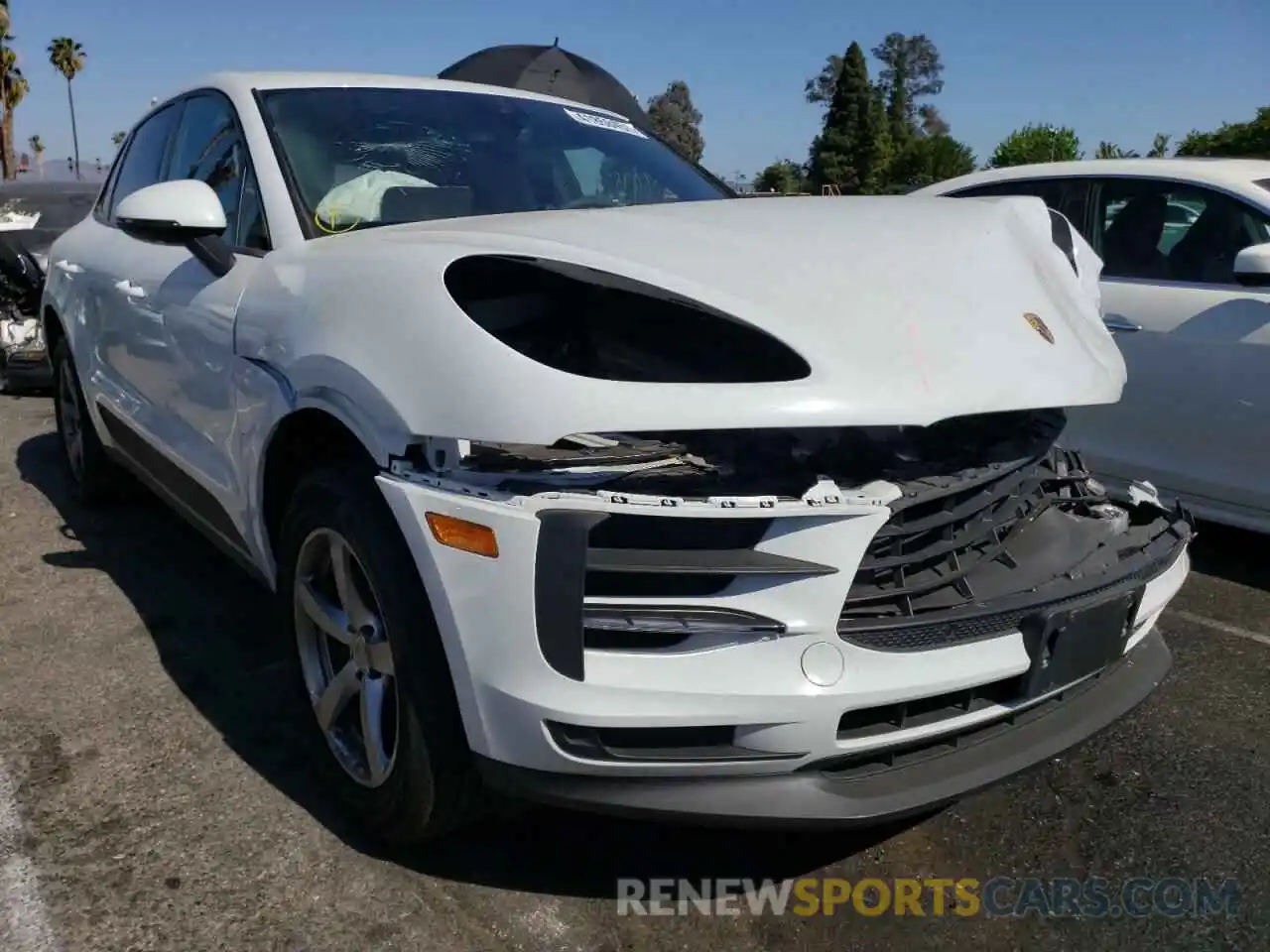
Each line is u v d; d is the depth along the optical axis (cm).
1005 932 219
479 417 184
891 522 198
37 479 523
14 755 269
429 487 193
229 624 350
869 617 195
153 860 229
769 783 190
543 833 245
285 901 218
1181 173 453
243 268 270
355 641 224
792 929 217
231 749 273
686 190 342
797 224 236
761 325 194
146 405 347
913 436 211
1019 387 207
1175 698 321
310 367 221
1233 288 418
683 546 187
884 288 213
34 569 397
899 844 247
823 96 7238
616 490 185
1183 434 429
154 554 415
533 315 195
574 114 358
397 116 313
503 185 303
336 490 218
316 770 247
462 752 205
